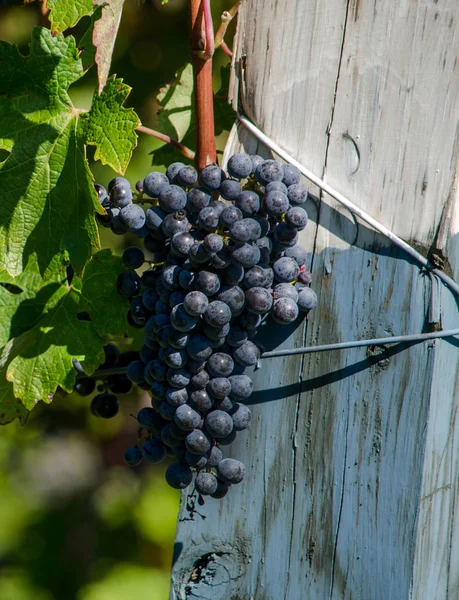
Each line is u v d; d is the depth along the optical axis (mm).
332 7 1249
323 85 1254
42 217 1278
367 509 1254
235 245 1213
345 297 1261
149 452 1259
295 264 1243
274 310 1235
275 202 1217
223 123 1366
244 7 1271
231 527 1309
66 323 1315
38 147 1276
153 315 1267
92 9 1262
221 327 1218
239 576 1306
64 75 1274
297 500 1283
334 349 1260
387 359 1248
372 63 1241
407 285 1239
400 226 1237
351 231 1258
